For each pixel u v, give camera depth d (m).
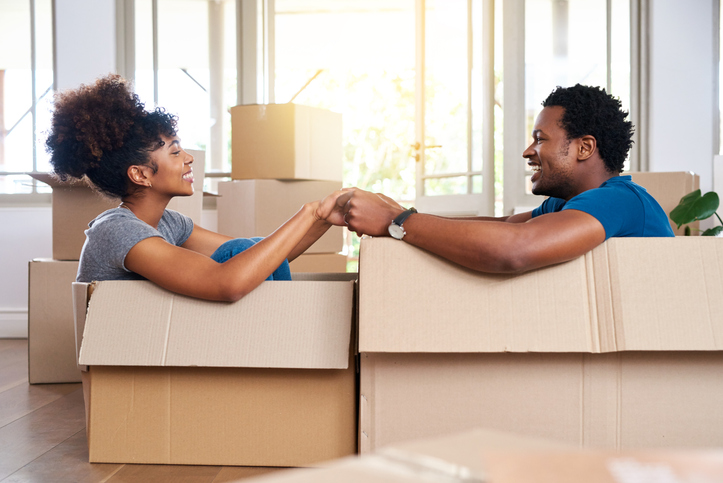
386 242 0.99
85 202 2.18
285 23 6.23
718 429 0.98
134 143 1.22
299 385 1.08
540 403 0.99
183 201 2.22
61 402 1.86
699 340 0.93
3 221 3.34
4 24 3.55
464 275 0.97
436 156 3.86
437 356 1.00
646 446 0.98
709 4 3.15
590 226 0.94
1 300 3.31
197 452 1.11
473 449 0.28
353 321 1.08
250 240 1.25
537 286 0.97
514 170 3.35
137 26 3.54
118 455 1.13
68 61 3.46
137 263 1.10
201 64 3.56
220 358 1.05
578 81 3.32
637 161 3.23
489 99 3.44
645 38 3.21
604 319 0.95
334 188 2.85
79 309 1.16
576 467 0.23
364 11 5.98
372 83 9.02
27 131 3.54
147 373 1.12
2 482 1.10
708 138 3.15
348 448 1.07
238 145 2.69
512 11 3.35
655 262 0.96
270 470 1.09
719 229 2.40
